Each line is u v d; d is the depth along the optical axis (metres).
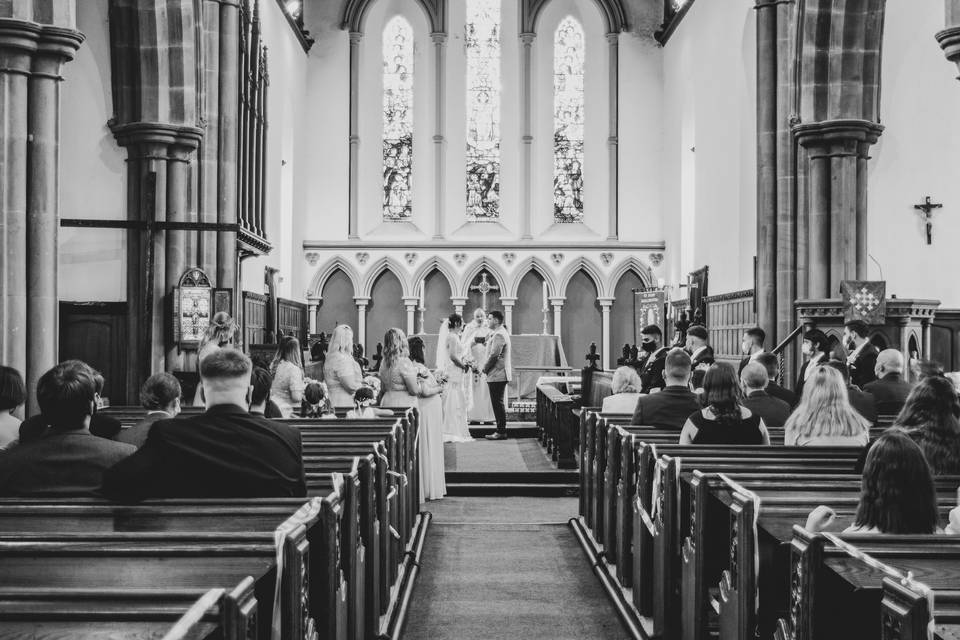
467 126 27.64
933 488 3.58
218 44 15.23
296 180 25.73
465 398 16.27
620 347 27.11
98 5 13.23
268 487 4.20
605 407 9.46
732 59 19.86
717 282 21.14
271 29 22.17
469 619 6.32
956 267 15.18
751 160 18.70
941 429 5.22
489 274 27.06
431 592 7.03
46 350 8.84
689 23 24.00
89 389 4.56
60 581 2.90
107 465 4.49
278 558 3.00
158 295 13.27
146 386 6.08
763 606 4.46
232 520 3.79
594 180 27.61
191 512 3.85
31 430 4.86
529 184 27.38
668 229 26.52
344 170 27.17
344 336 10.48
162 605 2.45
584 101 27.77
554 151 27.69
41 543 3.14
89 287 13.41
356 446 6.30
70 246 13.37
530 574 7.59
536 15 27.50
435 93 27.34
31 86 8.83
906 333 12.27
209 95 15.10
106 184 13.41
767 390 8.77
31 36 8.71
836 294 13.94
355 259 26.89
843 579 3.29
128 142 13.24
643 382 12.94
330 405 10.02
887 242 15.12
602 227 27.50
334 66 27.27
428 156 27.48
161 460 4.11
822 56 13.92
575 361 27.17
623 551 6.84
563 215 27.73
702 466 5.29
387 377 10.81
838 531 3.99
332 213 27.14
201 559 3.11
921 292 15.18
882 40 14.17
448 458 13.58
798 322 14.70
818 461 5.43
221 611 2.30
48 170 8.88
